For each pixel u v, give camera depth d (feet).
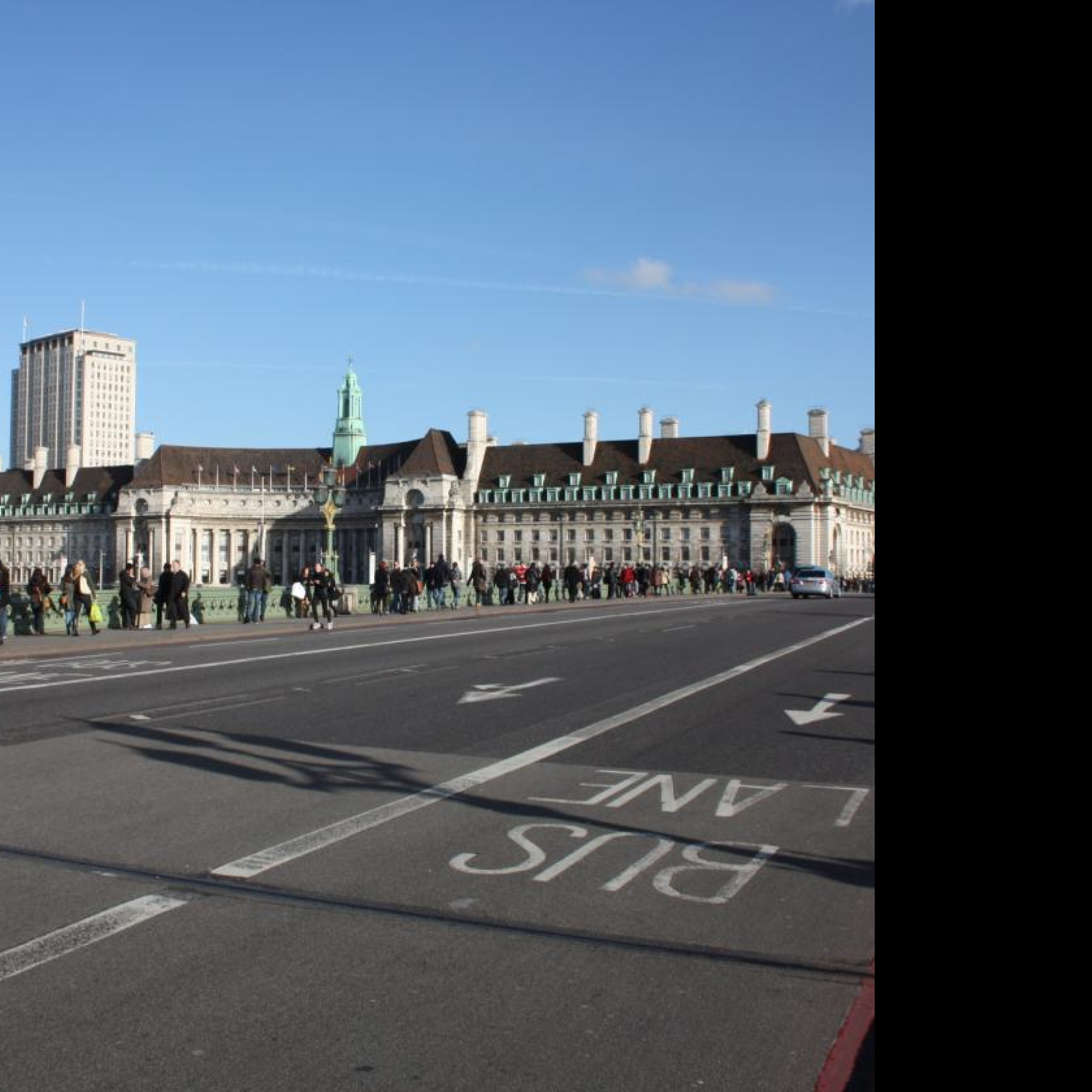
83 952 19.47
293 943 19.99
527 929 20.95
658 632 114.11
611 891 23.48
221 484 551.18
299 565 560.20
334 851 26.45
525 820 29.94
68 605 108.06
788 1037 16.15
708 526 452.35
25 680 66.23
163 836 27.86
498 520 497.46
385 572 155.12
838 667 74.95
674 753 40.83
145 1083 14.57
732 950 19.92
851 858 26.55
